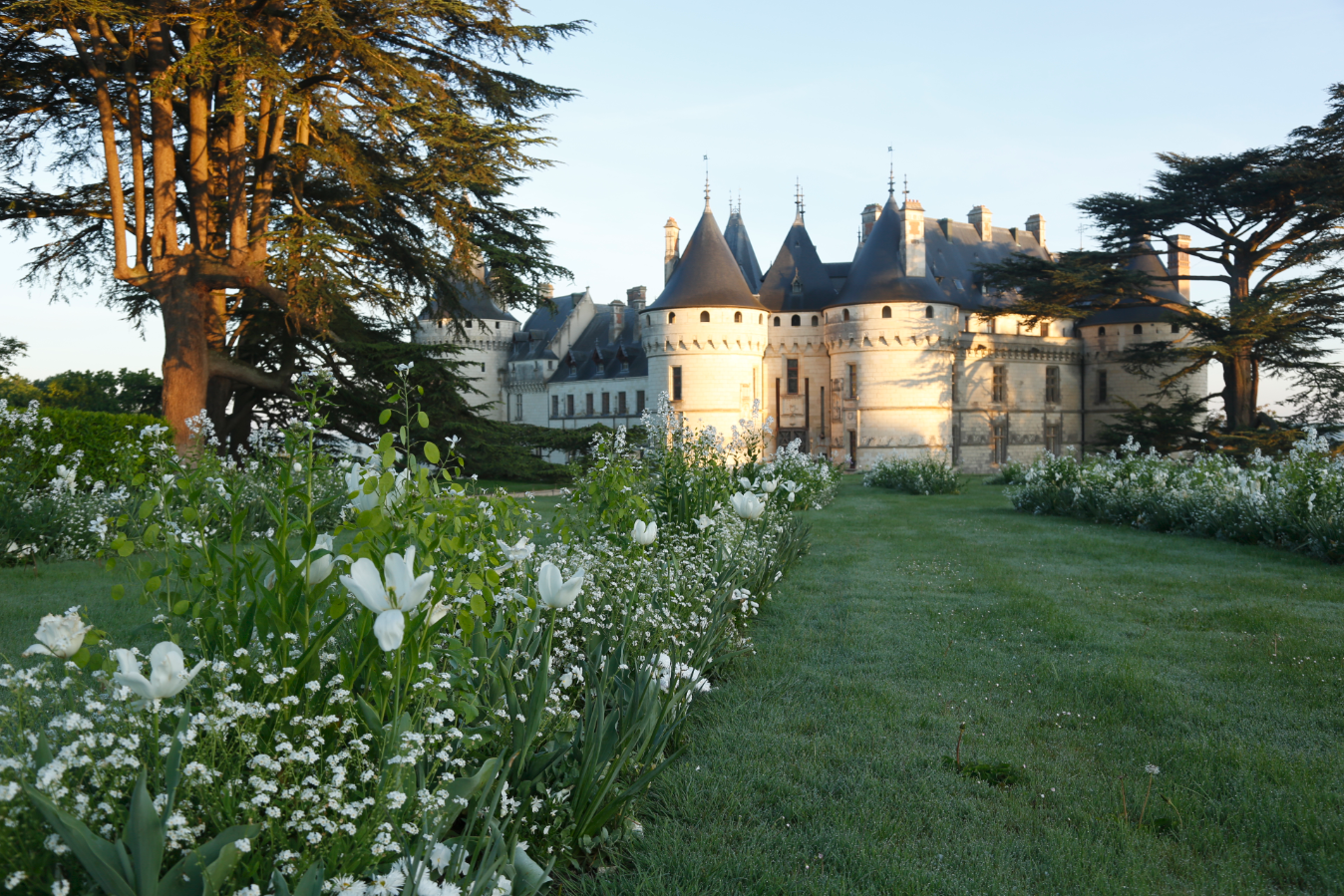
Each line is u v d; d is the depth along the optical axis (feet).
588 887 10.52
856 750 15.46
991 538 48.52
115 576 30.04
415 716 8.95
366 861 7.51
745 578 24.82
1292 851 12.02
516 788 10.41
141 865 6.24
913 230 170.71
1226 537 47.50
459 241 73.92
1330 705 18.29
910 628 25.22
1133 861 11.50
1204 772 14.39
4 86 66.49
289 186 75.46
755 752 15.07
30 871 6.41
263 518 33.01
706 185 175.52
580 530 22.06
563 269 89.51
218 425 79.51
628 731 11.53
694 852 11.45
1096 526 55.52
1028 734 16.61
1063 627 24.88
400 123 68.49
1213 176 138.21
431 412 91.91
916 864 11.35
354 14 65.98
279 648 8.96
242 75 55.83
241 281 67.10
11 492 34.19
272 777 7.90
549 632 10.86
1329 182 125.18
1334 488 41.78
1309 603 29.53
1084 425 212.23
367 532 9.24
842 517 61.26
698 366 168.96
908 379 167.73
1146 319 200.64
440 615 8.98
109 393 171.32
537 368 235.81
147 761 7.76
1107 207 149.28
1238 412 140.46
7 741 7.65
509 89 78.13
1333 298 128.26
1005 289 166.91
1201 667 21.25
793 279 191.93
